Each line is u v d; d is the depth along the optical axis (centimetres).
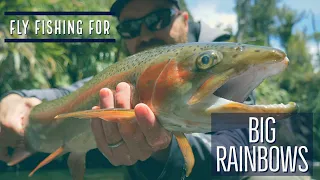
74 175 44
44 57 100
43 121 45
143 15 58
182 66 29
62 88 55
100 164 89
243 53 28
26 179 83
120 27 59
